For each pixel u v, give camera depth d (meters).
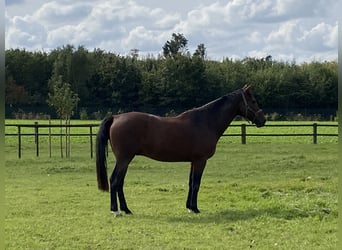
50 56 63.50
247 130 36.38
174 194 11.62
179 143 9.35
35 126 19.62
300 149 22.22
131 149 9.23
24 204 10.39
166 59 60.50
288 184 12.52
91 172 16.02
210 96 58.81
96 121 47.56
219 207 9.92
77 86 60.16
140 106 59.62
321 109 57.00
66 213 9.44
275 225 8.30
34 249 7.00
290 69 59.56
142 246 7.11
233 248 7.00
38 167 17.03
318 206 9.70
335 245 7.11
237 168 16.77
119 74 59.53
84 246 7.12
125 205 9.43
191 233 7.84
